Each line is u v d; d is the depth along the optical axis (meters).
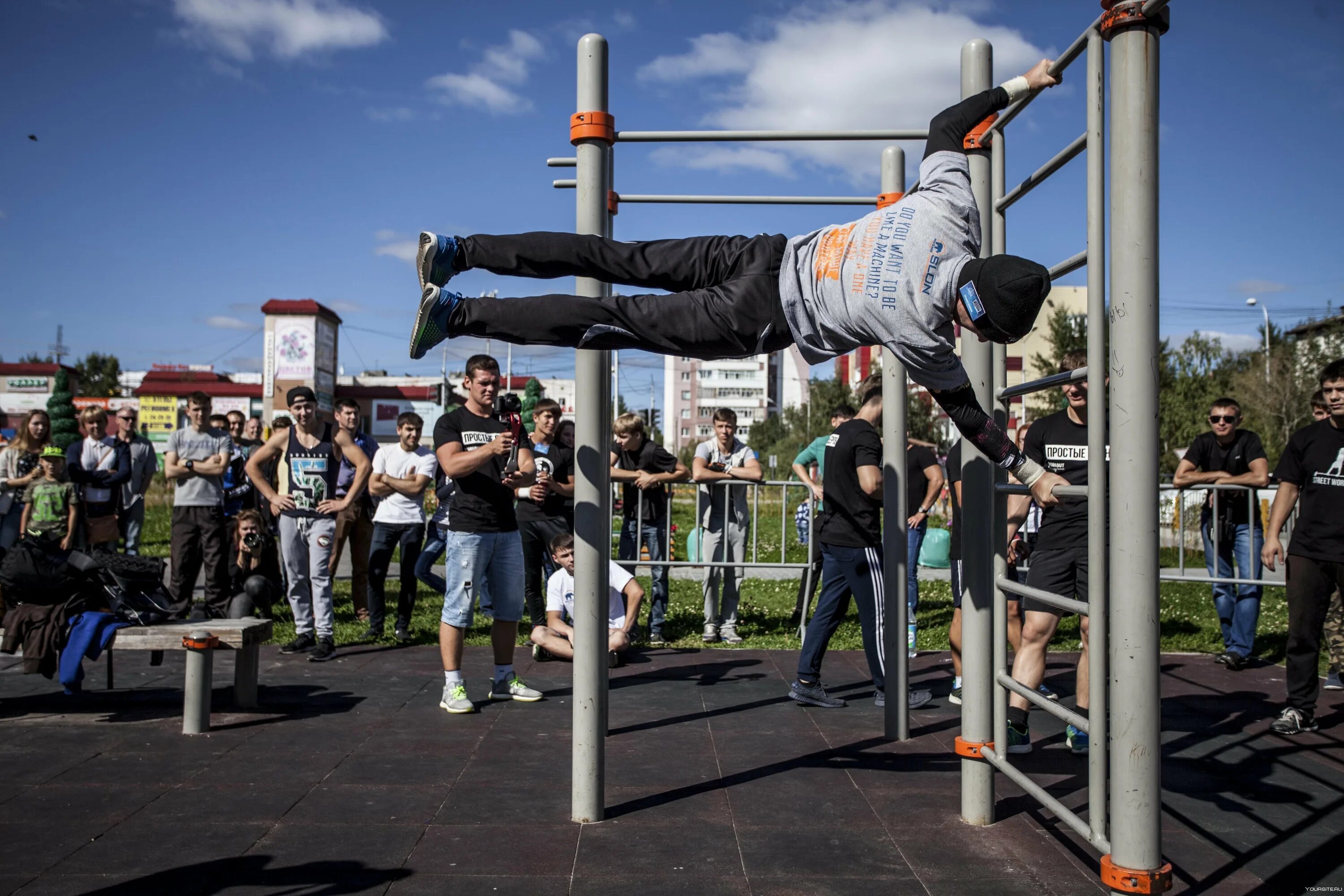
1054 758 4.62
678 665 6.91
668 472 7.95
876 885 3.06
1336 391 5.03
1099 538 2.79
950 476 5.95
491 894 2.97
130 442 9.95
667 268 3.13
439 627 7.89
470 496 5.45
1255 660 7.17
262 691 5.90
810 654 5.59
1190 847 3.46
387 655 7.13
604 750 3.69
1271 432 31.75
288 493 6.98
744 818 3.70
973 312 2.69
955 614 5.77
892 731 4.89
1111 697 2.61
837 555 5.52
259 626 5.23
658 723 5.21
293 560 7.04
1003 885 3.07
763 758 4.55
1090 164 2.82
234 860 3.24
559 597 6.85
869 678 6.46
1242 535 7.00
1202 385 28.53
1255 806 3.92
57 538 6.95
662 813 3.75
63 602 5.14
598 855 3.30
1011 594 3.68
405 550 7.70
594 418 3.68
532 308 3.03
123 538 9.96
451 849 3.34
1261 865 3.29
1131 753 2.57
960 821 3.67
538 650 6.92
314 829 3.54
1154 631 2.56
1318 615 5.09
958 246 2.84
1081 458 4.72
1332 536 5.00
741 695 5.93
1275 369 33.19
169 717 5.23
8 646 5.04
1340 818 3.77
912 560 7.40
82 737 4.82
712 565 7.56
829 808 3.82
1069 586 4.67
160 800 3.86
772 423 57.88
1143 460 2.56
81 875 3.10
